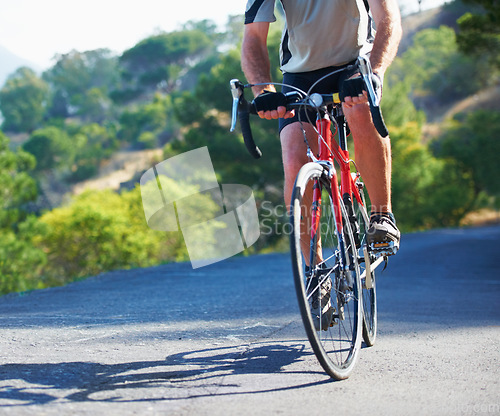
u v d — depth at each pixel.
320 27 2.44
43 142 93.56
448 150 56.03
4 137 25.64
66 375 2.01
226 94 26.52
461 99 95.56
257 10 2.54
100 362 2.22
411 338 2.93
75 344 2.58
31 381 1.91
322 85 2.53
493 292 5.52
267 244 19.89
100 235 29.61
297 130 2.45
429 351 2.57
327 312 2.23
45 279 19.44
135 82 120.44
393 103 35.00
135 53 116.81
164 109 106.12
